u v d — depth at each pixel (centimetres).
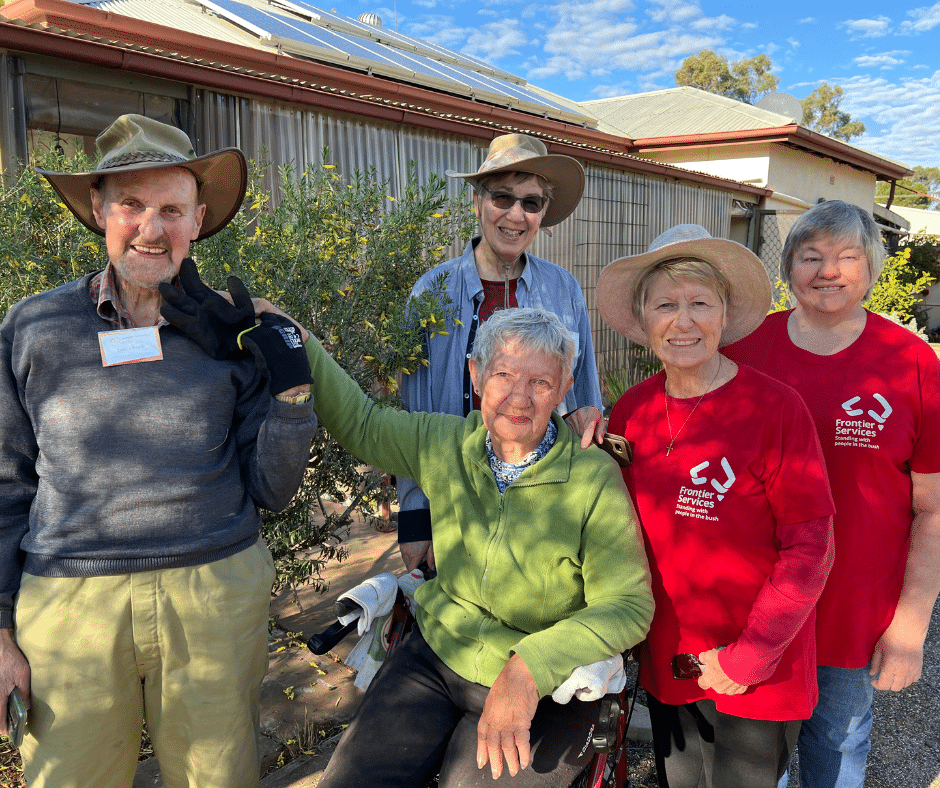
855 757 209
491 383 185
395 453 213
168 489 170
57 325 169
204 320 172
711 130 1357
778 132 1167
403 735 187
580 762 178
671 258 182
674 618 187
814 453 172
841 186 1477
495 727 162
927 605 196
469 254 279
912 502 200
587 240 822
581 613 177
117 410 168
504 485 196
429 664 203
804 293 205
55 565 167
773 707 178
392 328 280
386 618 225
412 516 247
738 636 181
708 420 180
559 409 283
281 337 183
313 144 559
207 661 177
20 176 301
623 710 199
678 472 183
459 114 772
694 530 180
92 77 452
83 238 271
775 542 179
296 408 179
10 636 173
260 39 642
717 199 1077
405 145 625
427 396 281
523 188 260
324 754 270
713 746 191
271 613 373
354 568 425
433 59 981
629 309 206
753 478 175
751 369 183
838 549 196
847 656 198
